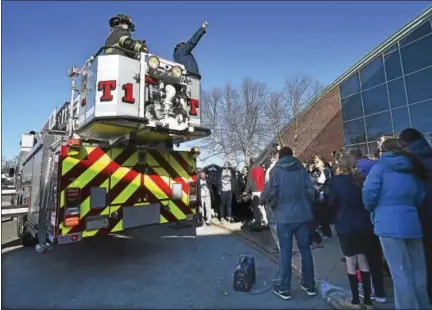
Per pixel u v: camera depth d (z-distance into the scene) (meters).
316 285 3.40
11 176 9.55
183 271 4.09
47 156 4.69
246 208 8.12
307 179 3.40
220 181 8.23
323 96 20.75
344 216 2.97
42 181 4.59
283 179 3.32
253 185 6.85
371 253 2.99
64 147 3.98
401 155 2.59
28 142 7.48
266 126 27.88
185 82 4.57
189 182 5.39
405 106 14.58
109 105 3.82
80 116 4.44
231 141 28.59
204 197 7.82
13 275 3.97
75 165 4.07
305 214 3.27
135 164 4.71
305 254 3.30
